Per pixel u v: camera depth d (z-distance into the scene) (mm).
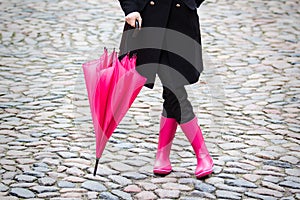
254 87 6977
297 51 8195
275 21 9539
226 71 7449
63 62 7688
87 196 4633
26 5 10312
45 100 6512
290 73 7406
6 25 9133
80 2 10547
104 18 9578
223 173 5047
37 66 7527
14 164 5109
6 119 6008
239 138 5719
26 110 6238
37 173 4965
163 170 4980
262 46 8383
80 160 5219
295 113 6281
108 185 4816
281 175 5023
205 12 9961
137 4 4680
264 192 4746
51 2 10523
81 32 8867
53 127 5871
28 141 5555
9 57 7809
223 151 5457
